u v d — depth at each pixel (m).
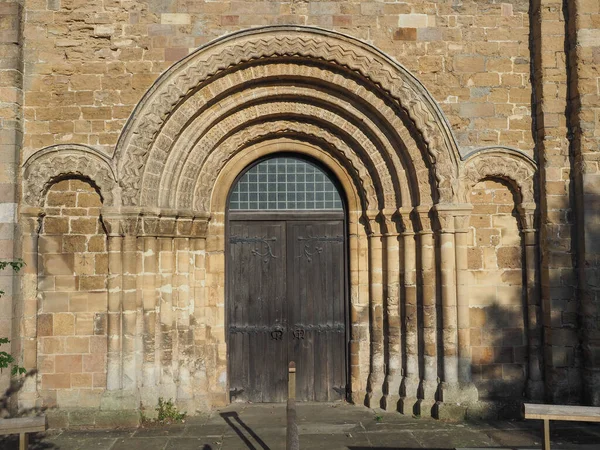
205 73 10.06
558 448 7.84
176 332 10.32
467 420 9.84
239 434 9.19
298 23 10.34
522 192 10.34
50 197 10.03
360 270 11.09
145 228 9.96
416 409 10.14
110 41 10.12
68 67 10.05
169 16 10.20
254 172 11.45
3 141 9.57
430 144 10.16
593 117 9.90
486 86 10.45
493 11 10.56
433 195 10.38
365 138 10.88
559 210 10.08
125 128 9.82
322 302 11.29
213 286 10.91
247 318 11.19
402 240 10.73
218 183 11.09
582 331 9.90
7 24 9.78
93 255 10.02
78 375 9.85
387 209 10.73
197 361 10.54
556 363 9.91
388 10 10.47
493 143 10.40
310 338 11.23
